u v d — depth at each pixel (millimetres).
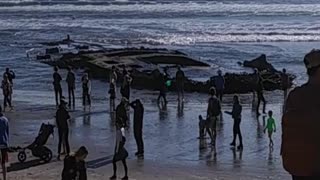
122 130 18594
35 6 144500
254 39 77688
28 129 25922
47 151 20484
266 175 18531
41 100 34094
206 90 37094
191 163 20234
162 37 79500
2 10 132875
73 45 69125
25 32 86625
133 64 48719
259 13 127438
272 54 61375
